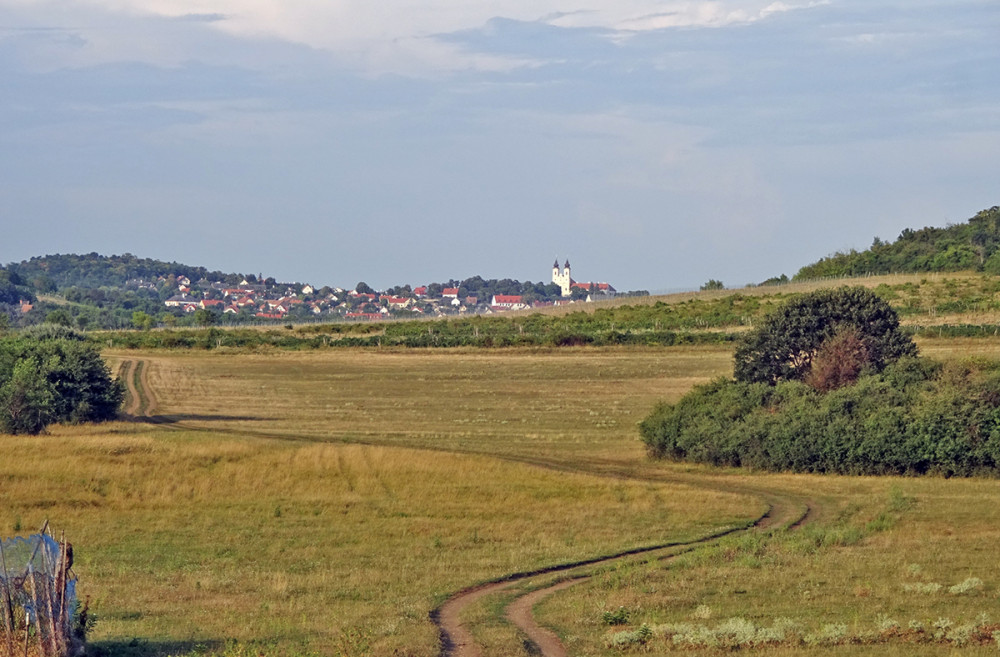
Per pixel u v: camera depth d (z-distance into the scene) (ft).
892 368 393.29
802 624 146.92
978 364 387.14
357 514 262.26
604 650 136.77
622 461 368.27
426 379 640.17
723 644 136.98
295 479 301.84
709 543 229.45
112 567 201.46
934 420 327.26
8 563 126.31
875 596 165.68
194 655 127.44
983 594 165.89
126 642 138.31
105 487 285.23
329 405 546.26
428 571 197.57
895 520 249.14
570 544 228.22
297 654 128.36
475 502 277.23
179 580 188.85
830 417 343.26
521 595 176.76
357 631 138.82
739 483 320.09
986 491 291.99
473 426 464.24
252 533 239.71
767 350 423.23
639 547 222.89
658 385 587.27
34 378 427.74
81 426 434.30
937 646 134.41
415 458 330.75
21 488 279.49
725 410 364.99
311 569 202.18
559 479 306.76
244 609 163.53
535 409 518.37
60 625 124.88
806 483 316.60
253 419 492.54
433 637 137.80
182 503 272.31
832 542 219.20
